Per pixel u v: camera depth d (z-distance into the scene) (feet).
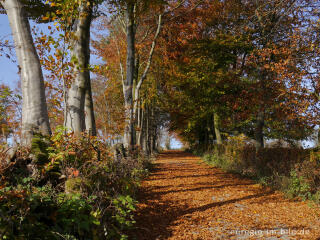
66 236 10.87
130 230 16.05
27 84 18.40
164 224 18.11
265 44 41.04
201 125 97.14
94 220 12.15
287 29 37.68
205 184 33.76
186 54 58.23
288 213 21.34
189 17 46.65
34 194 11.62
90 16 21.65
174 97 76.59
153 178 37.55
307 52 33.47
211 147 79.00
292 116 36.73
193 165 58.65
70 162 17.01
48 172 15.56
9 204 10.21
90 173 15.65
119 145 30.48
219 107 61.62
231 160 48.52
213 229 17.61
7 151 15.78
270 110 48.62
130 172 25.27
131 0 37.17
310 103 34.30
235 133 75.61
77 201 12.72
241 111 57.06
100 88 87.81
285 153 34.37
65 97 21.09
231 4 49.44
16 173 14.74
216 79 57.31
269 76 41.04
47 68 20.89
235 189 30.86
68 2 19.76
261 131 45.29
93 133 23.54
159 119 124.16
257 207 23.18
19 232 9.67
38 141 17.13
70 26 21.38
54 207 11.96
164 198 25.26
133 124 42.88
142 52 56.49
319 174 24.93
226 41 53.06
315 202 23.34
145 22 49.24
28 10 26.20
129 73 42.14
